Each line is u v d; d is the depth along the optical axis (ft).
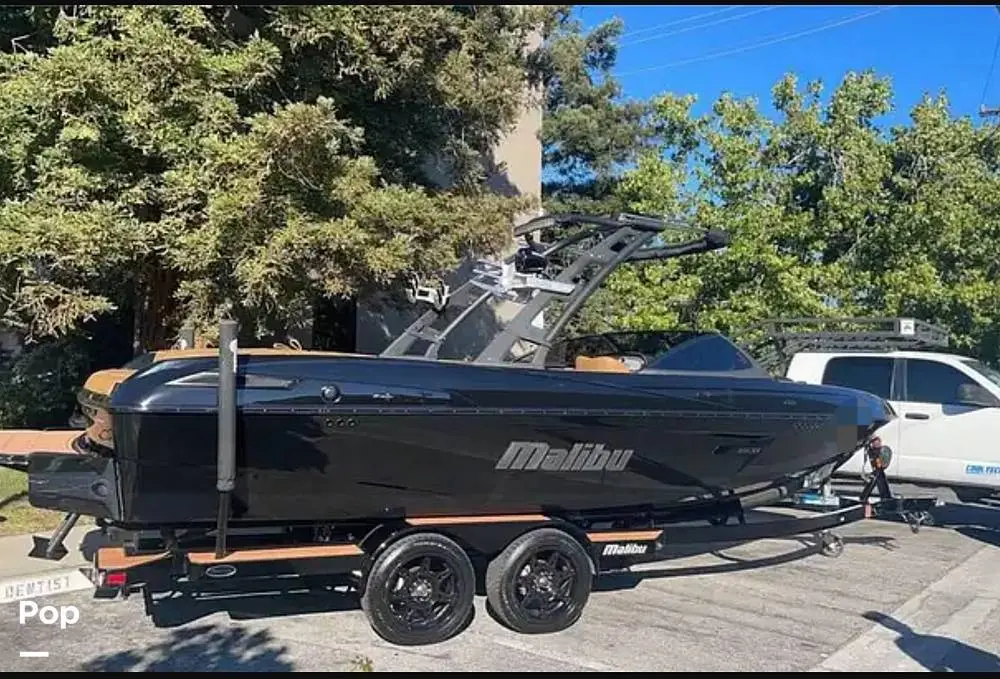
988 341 60.34
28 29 32.91
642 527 22.93
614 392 20.85
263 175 26.43
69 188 26.58
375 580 18.89
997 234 56.80
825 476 26.55
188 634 19.76
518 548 20.07
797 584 25.66
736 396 22.62
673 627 21.09
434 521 19.69
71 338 40.19
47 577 22.81
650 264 55.36
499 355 21.63
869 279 54.85
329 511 18.81
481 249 32.58
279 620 20.86
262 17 30.50
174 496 17.52
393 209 28.27
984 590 25.66
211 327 28.19
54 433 22.39
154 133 26.86
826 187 56.24
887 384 34.81
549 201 80.38
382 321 49.37
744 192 55.31
